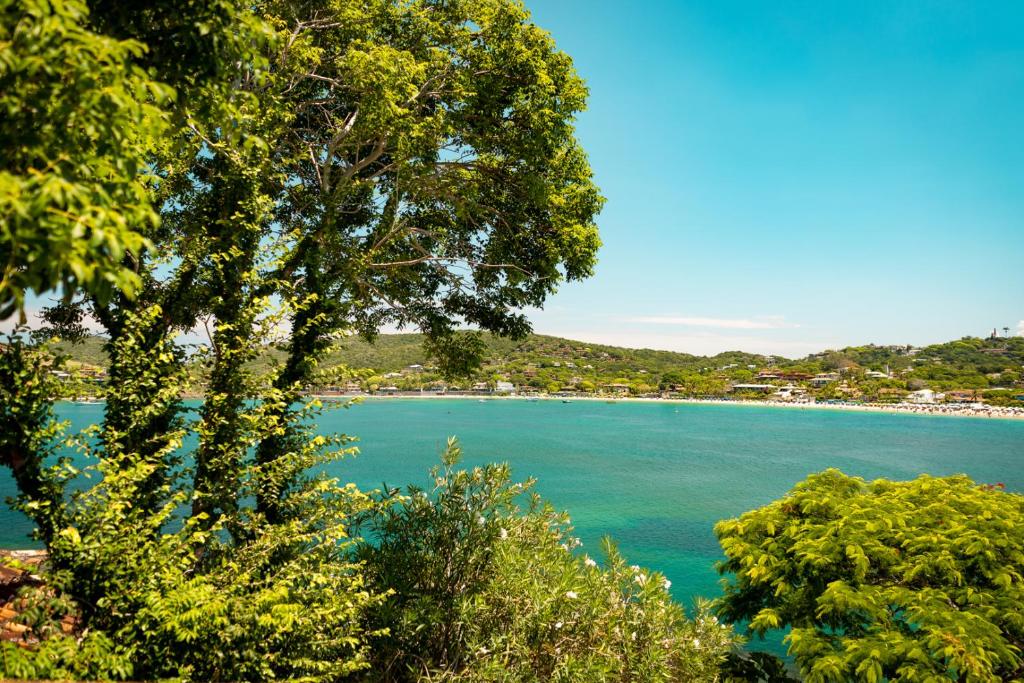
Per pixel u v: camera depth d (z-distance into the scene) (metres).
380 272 14.45
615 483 64.69
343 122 12.38
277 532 6.86
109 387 7.20
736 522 13.42
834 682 9.19
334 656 6.88
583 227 13.49
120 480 5.86
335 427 135.50
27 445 5.82
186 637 5.03
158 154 7.91
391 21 11.90
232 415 7.67
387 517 8.96
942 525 10.92
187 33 4.09
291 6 10.98
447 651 7.68
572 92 12.36
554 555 9.03
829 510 12.65
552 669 7.29
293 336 9.52
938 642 8.48
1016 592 9.26
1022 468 82.12
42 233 2.75
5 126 3.06
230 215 9.07
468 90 11.77
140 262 7.98
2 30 2.92
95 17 3.86
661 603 8.46
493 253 14.02
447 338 15.80
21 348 6.23
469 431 128.25
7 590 7.31
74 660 4.78
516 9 11.77
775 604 12.06
